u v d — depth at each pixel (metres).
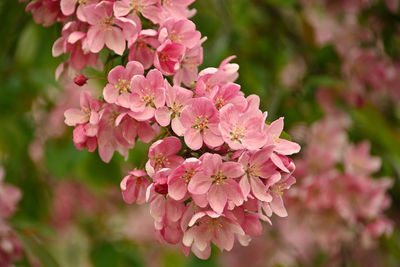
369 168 1.20
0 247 1.05
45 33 1.08
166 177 0.72
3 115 1.25
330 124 1.24
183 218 0.72
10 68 1.17
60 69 0.82
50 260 1.04
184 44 0.78
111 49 0.77
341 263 1.32
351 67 1.30
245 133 0.72
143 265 1.36
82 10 0.78
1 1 1.04
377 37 1.31
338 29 1.34
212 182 0.71
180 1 0.80
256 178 0.72
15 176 1.30
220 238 0.73
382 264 1.35
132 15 0.77
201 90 0.74
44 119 1.34
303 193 1.16
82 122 0.77
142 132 0.76
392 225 1.25
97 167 1.23
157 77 0.74
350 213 1.18
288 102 1.25
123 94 0.75
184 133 0.72
